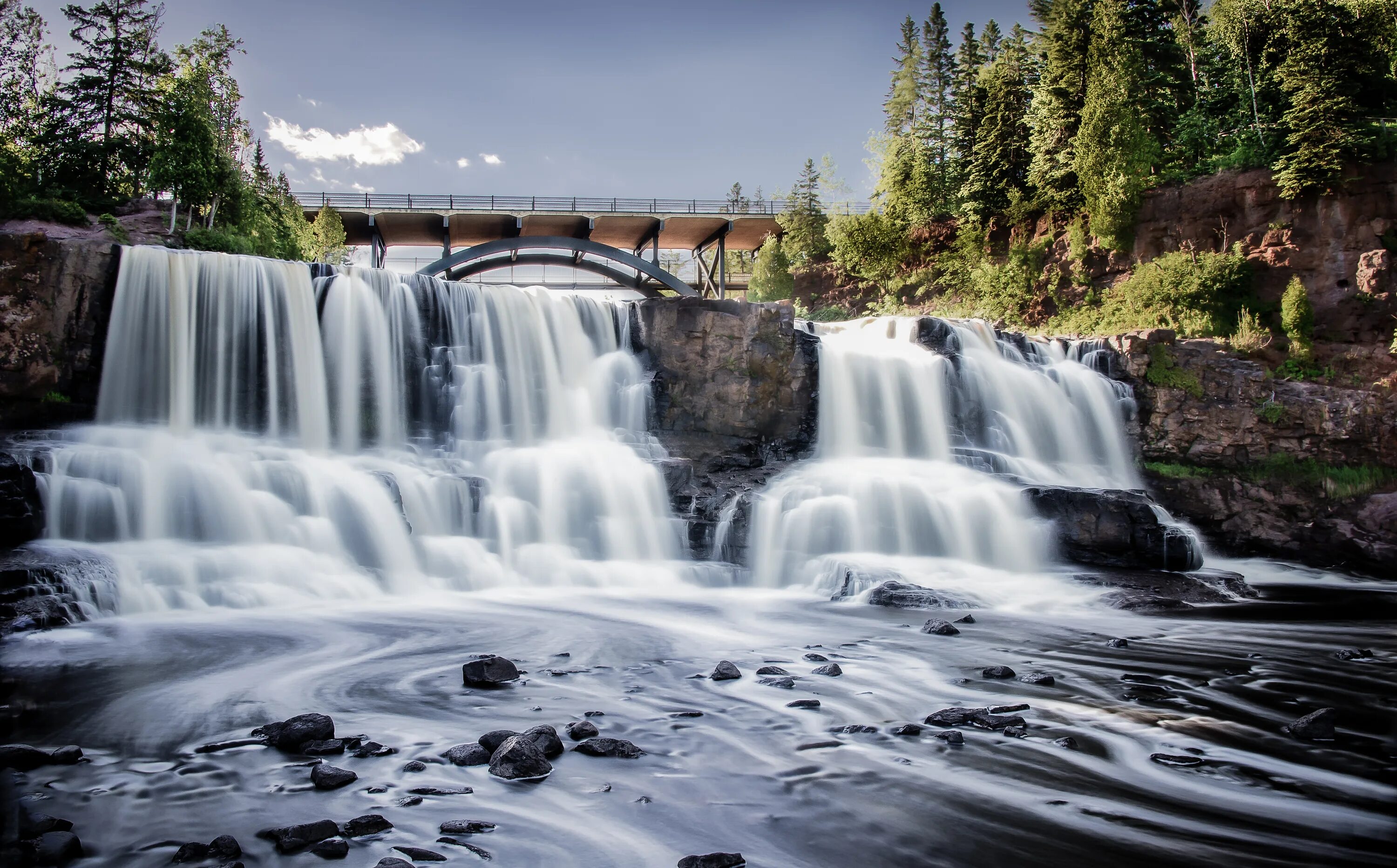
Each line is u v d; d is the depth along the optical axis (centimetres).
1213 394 3516
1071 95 5538
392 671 1188
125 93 5009
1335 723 955
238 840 608
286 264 2638
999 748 858
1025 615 1848
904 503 2497
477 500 2277
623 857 592
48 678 1129
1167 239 4666
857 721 957
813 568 2270
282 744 828
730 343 3103
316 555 1916
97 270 2411
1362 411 3406
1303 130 4162
